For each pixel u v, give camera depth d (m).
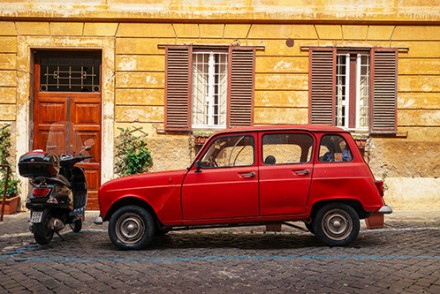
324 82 11.88
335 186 7.16
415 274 5.66
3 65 11.79
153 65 11.86
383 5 11.90
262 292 5.02
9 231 9.05
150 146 11.80
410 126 11.88
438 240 7.91
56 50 11.98
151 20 11.83
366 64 12.08
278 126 7.43
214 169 7.26
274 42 11.91
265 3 11.89
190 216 7.20
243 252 7.00
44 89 12.09
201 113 12.04
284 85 11.88
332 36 11.91
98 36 11.83
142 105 11.83
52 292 5.14
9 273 5.94
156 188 7.23
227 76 11.93
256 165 7.25
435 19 11.82
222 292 5.02
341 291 5.05
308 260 6.36
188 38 11.90
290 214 7.15
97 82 12.06
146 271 5.88
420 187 11.78
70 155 8.31
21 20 11.80
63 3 11.82
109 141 11.75
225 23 11.90
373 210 7.16
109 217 7.46
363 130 11.95
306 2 11.88
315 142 7.32
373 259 6.40
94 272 5.88
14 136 11.77
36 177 7.43
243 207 7.16
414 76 11.91
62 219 7.84
